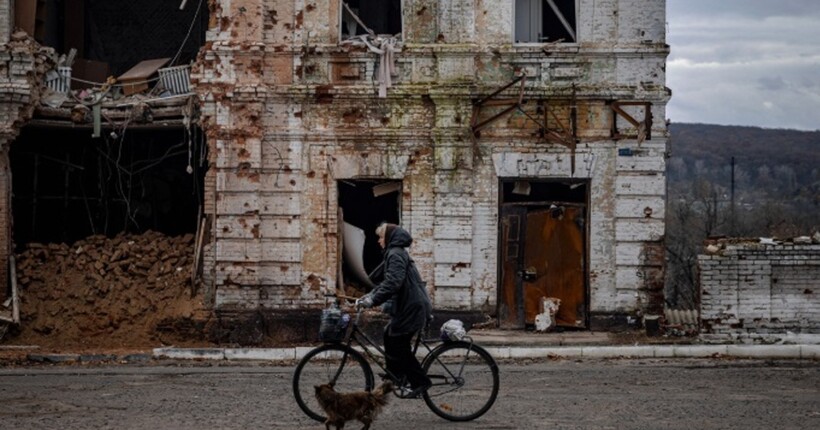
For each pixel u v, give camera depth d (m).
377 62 28.25
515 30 28.75
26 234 31.27
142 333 28.28
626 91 27.86
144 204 32.59
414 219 28.34
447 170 28.19
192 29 35.66
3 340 27.75
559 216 28.30
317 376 16.25
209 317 28.34
